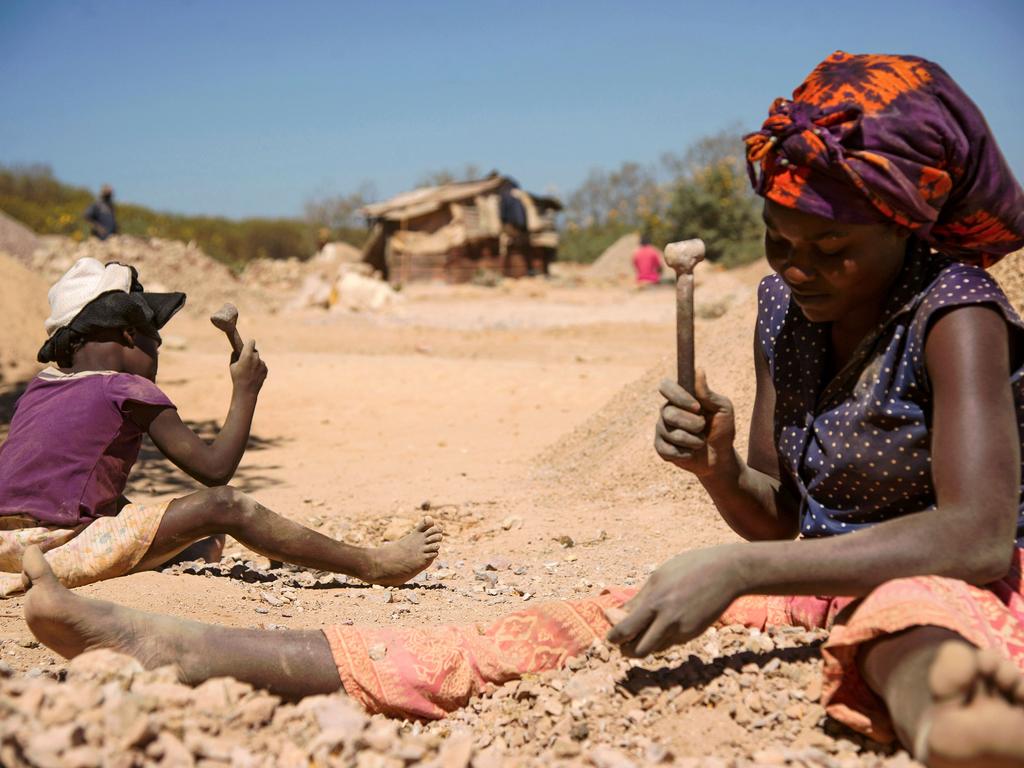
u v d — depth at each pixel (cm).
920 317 226
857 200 220
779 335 263
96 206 2608
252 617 364
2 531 375
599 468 643
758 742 233
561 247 4878
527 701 269
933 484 236
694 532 515
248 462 831
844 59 236
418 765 216
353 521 583
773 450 278
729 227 3600
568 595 411
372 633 275
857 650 221
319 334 1831
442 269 2847
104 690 218
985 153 227
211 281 2403
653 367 750
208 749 206
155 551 380
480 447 862
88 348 407
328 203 5666
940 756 187
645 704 253
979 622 211
